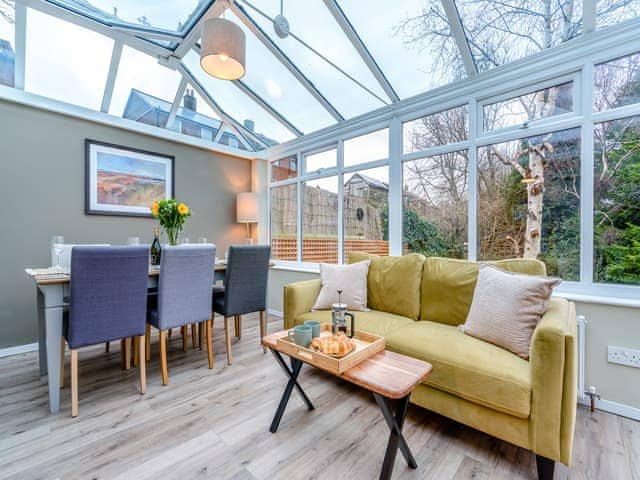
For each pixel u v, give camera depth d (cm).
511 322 156
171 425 161
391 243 292
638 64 177
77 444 146
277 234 436
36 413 171
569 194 200
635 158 178
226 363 244
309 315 233
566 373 118
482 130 239
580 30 196
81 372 226
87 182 302
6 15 232
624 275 180
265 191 449
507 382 129
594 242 189
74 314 172
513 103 224
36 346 273
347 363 131
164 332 209
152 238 347
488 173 235
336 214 352
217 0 235
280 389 201
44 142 279
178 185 374
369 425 162
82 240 299
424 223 272
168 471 129
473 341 166
